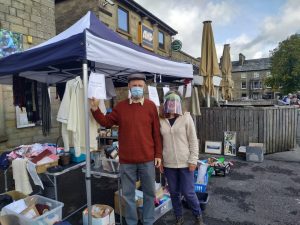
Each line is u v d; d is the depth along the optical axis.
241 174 5.28
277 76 31.00
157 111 2.88
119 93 9.37
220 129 7.11
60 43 2.71
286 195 4.17
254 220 3.36
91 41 2.64
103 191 4.30
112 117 2.77
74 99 2.87
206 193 3.76
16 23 5.83
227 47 10.20
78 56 2.59
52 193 4.07
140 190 3.64
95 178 4.97
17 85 4.06
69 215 3.43
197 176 4.17
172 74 4.28
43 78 4.48
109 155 3.19
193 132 2.85
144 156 2.70
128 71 4.44
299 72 29.08
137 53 3.38
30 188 3.39
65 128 3.05
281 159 6.39
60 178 4.98
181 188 2.93
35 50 2.91
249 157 6.29
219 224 3.25
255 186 4.59
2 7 5.52
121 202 3.25
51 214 2.68
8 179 4.58
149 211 2.84
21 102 4.13
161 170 2.95
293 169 5.59
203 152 7.30
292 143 7.34
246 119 6.82
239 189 4.45
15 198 3.32
